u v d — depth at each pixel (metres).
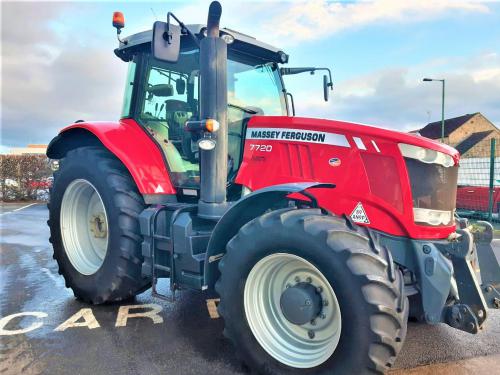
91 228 4.06
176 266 3.08
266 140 3.18
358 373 2.17
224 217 2.71
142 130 3.77
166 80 3.69
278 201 2.96
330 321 2.42
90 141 4.16
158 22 2.79
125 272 3.48
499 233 8.15
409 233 2.61
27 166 16.20
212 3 2.85
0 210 12.80
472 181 10.31
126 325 3.31
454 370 2.62
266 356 2.51
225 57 2.99
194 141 3.11
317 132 2.95
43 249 6.43
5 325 3.30
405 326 2.28
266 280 2.64
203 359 2.76
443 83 19.72
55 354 2.80
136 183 3.42
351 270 2.18
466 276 2.53
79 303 3.83
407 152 2.65
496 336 3.14
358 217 2.75
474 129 37.69
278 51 3.86
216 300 3.91
